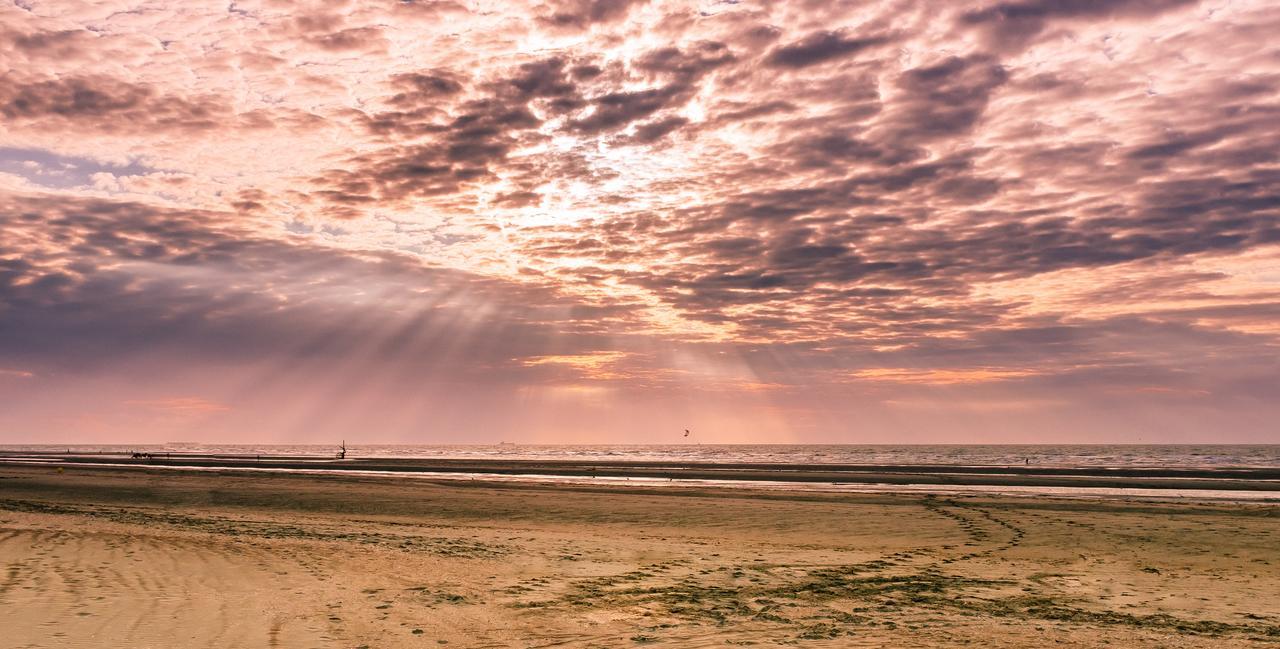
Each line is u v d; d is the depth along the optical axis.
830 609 11.32
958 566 16.09
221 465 79.06
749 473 59.66
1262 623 10.62
